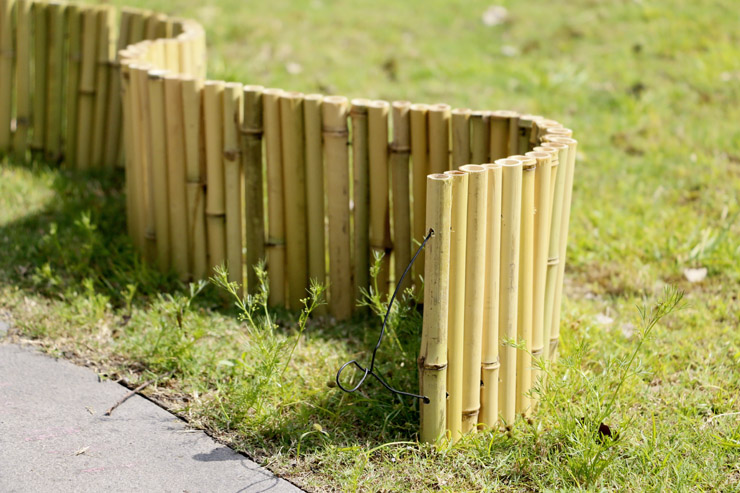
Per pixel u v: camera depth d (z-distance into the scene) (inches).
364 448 170.1
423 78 401.4
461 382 171.2
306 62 407.8
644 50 424.5
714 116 362.9
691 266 260.4
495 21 472.4
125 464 161.8
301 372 194.2
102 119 309.9
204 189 228.7
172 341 197.2
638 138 345.7
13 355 197.5
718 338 218.7
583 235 276.4
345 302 223.0
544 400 174.7
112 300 225.3
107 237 253.9
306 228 221.9
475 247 164.6
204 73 290.5
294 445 170.1
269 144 217.0
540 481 161.0
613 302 243.8
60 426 172.1
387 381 188.5
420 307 212.5
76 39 305.1
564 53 430.9
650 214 288.4
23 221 261.9
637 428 177.6
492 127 205.8
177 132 225.9
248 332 213.2
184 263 234.8
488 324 171.3
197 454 166.4
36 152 317.4
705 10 462.6
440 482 161.0
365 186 216.8
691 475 163.3
